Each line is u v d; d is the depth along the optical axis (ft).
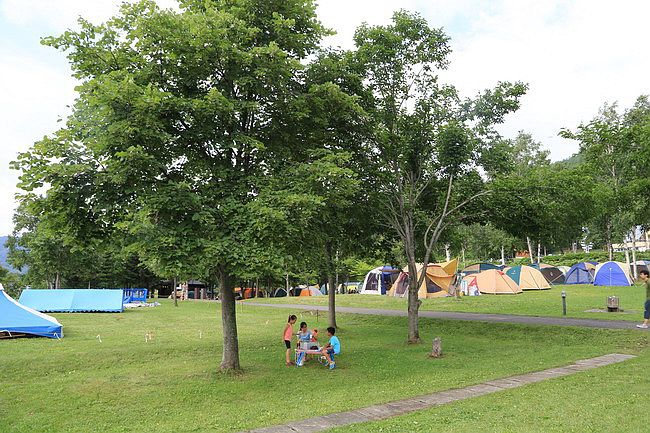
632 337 50.80
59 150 36.65
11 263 165.99
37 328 65.67
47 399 34.68
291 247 39.06
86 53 38.50
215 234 36.09
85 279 182.70
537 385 32.24
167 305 144.66
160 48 37.88
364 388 35.65
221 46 35.81
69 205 37.47
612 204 48.29
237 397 34.50
